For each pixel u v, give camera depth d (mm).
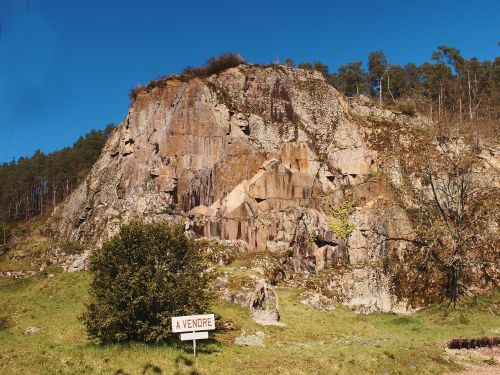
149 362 18359
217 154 45594
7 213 78438
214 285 31703
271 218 42250
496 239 40781
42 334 24422
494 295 37750
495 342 27828
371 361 20484
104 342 21156
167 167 45375
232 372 18234
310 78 52375
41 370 17234
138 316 21375
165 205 43719
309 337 25672
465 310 35125
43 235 55594
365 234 42188
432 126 50625
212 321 19734
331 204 44688
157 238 23000
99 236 44844
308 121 49750
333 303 33688
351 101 54000
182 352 19812
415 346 24438
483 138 51938
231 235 41938
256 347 22281
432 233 39312
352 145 48656
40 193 82312
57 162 79438
